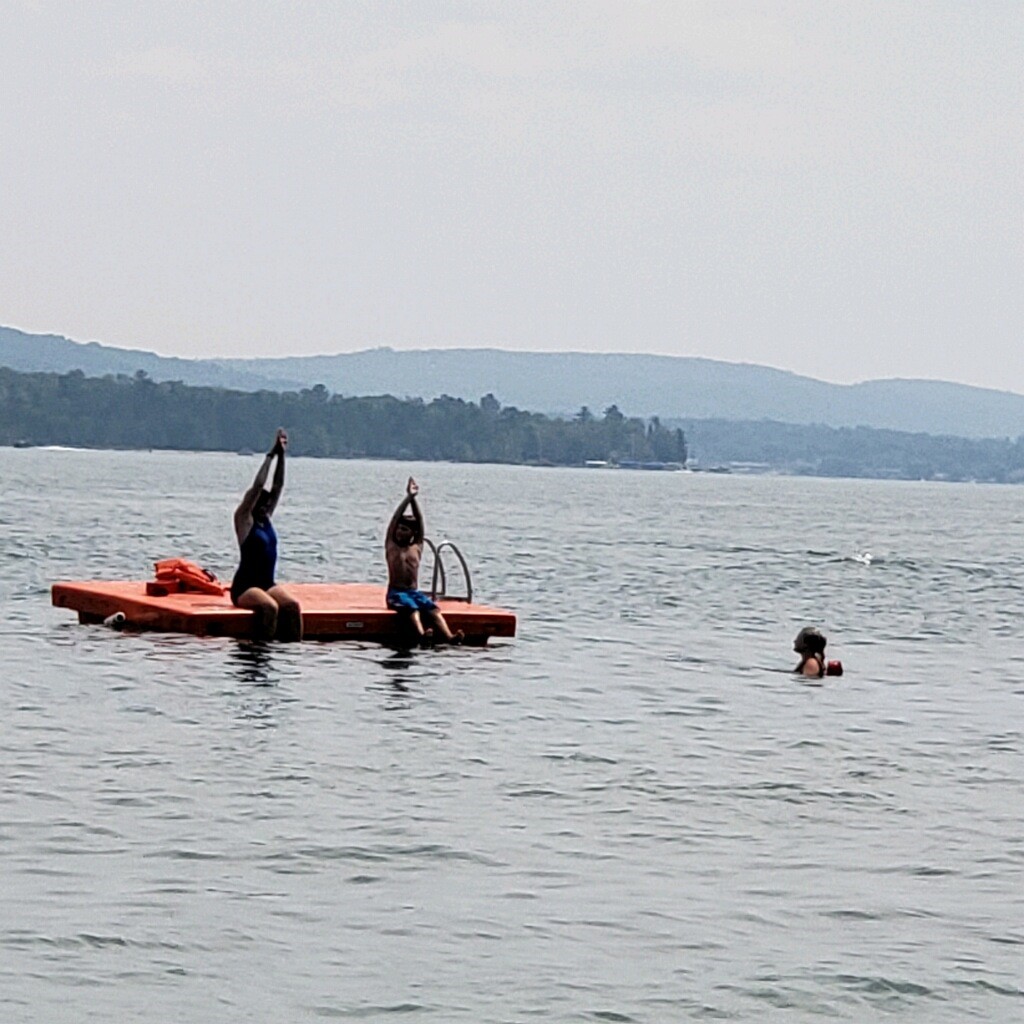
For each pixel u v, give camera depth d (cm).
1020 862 5897
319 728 7894
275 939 4819
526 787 6800
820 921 5162
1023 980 4719
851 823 6397
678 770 7262
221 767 6925
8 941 4703
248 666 9681
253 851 5653
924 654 12306
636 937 4956
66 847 5606
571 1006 4434
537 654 10988
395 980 4559
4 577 15262
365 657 10300
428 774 6981
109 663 9650
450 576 17938
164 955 4656
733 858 5828
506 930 4972
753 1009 4466
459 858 5675
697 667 10800
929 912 5284
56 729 7625
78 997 4356
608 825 6219
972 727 8769
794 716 8888
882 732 8475
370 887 5322
